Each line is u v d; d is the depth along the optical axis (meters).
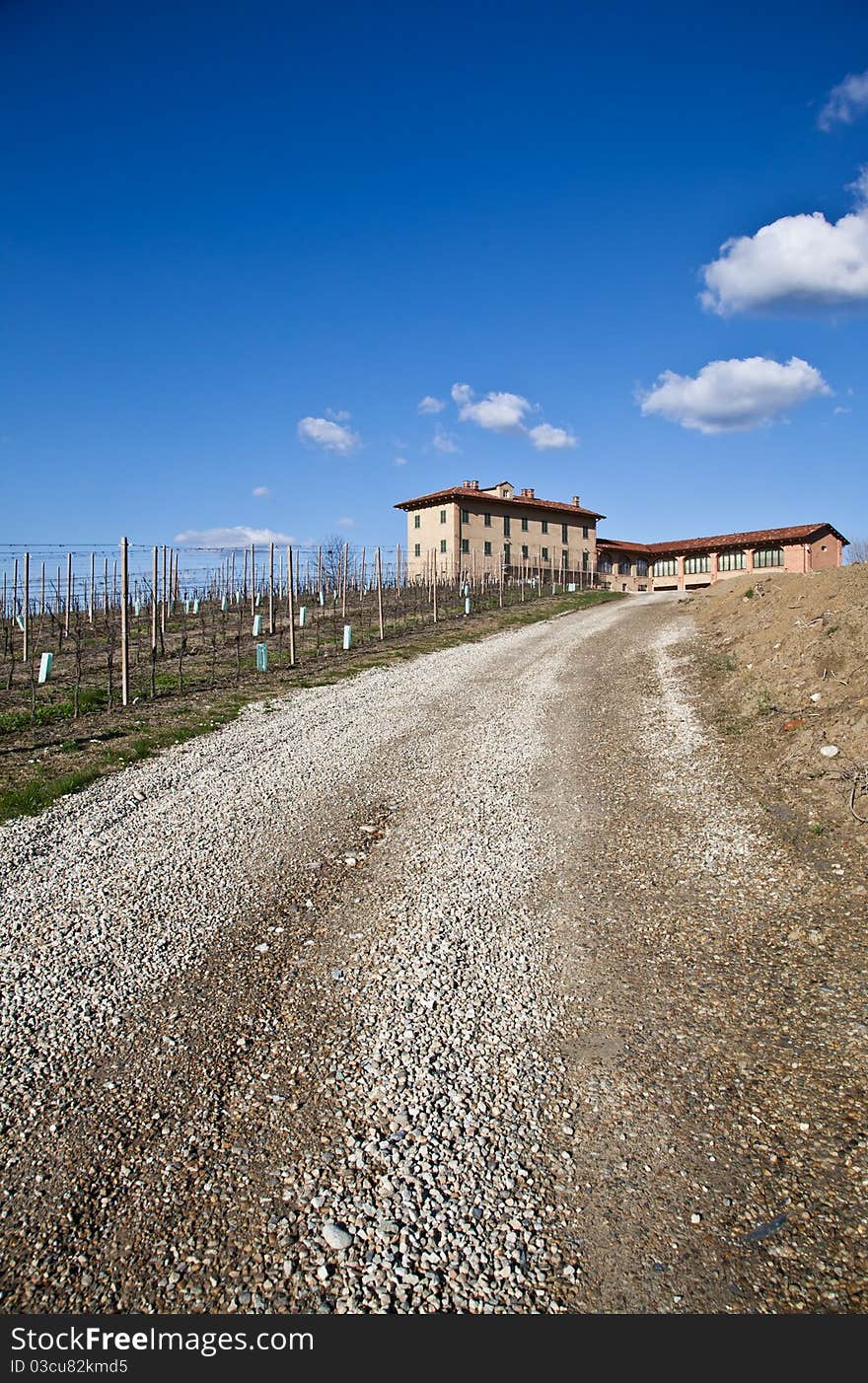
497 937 6.11
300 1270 3.19
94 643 23.95
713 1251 3.28
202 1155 3.79
